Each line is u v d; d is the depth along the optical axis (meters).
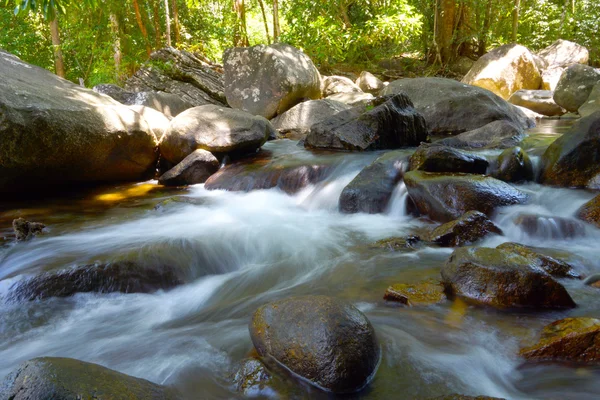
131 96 11.38
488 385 2.28
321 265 4.04
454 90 9.55
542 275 2.99
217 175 7.06
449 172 5.29
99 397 1.90
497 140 7.01
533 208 4.74
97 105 6.90
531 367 2.39
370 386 2.26
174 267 3.98
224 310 3.37
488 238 4.29
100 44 16.05
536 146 6.65
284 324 2.45
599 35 18.52
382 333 2.74
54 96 6.44
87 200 6.40
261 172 6.78
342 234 4.81
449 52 17.81
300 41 15.14
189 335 2.97
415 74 17.73
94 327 3.23
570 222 4.28
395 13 14.86
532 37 19.27
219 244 4.48
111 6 15.26
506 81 13.34
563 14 18.53
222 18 18.59
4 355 2.87
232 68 11.70
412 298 3.15
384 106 7.52
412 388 2.25
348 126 7.65
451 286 3.21
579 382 2.27
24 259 4.11
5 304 3.48
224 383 2.39
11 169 5.98
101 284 3.68
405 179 5.25
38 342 3.03
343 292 3.44
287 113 10.74
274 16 16.98
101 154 6.84
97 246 4.34
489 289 3.05
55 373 1.97
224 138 7.50
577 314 2.89
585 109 9.65
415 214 5.26
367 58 18.59
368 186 5.54
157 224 5.20
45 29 17.75
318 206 5.92
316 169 6.57
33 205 6.12
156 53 14.37
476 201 4.64
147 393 2.08
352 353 2.25
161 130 8.09
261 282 3.85
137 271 3.81
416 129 7.88
